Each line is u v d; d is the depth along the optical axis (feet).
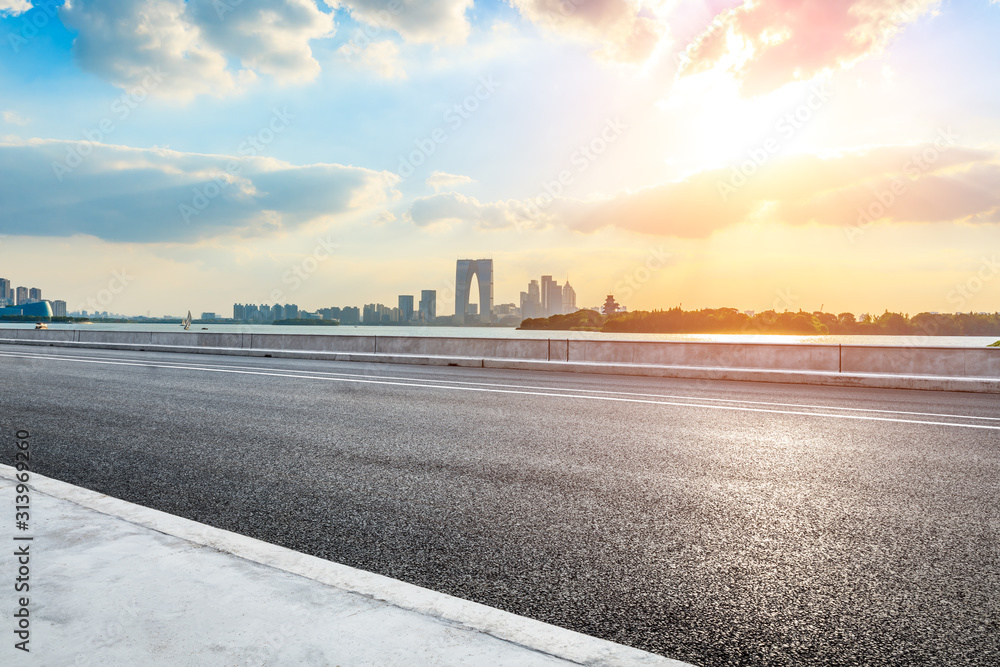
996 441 22.09
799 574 10.53
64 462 18.11
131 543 10.00
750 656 7.93
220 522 13.03
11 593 8.13
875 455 19.72
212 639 7.17
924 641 8.34
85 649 6.88
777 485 16.12
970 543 12.04
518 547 11.69
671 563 10.97
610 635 8.41
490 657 7.07
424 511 13.83
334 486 15.79
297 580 8.85
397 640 7.34
